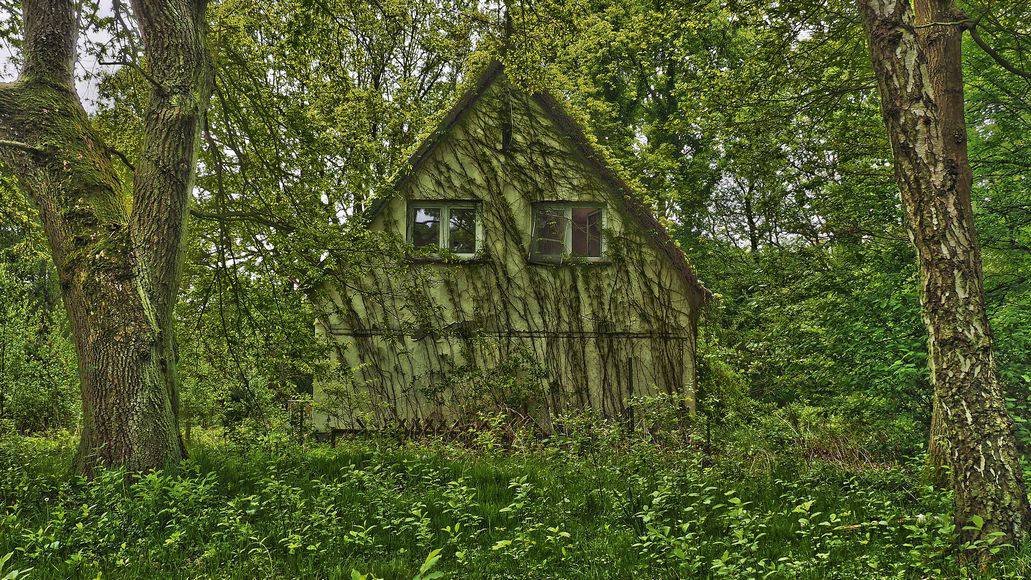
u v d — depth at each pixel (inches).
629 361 519.2
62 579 170.9
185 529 199.6
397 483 277.7
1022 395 329.4
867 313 382.6
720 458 321.7
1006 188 402.0
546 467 311.9
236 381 418.0
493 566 177.6
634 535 204.2
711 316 541.6
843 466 314.5
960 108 291.0
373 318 524.4
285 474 283.6
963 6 367.9
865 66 401.4
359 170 422.3
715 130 432.5
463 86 543.5
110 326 270.2
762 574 170.2
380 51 472.1
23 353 486.3
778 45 392.8
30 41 290.5
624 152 856.3
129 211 327.6
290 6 368.5
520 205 534.9
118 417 267.0
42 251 431.8
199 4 313.9
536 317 526.0
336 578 168.4
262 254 404.8
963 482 188.9
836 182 424.2
